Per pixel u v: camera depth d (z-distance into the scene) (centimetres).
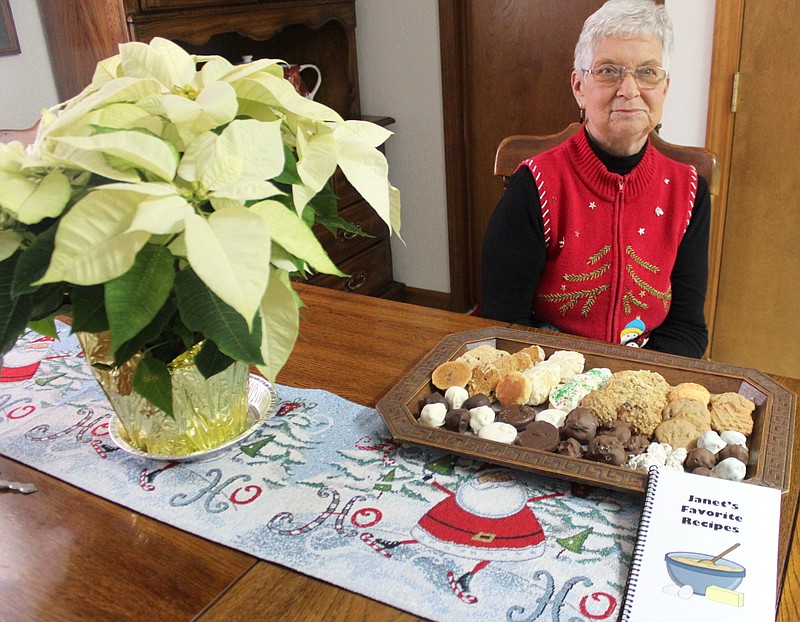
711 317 241
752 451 88
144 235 64
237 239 63
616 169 136
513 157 161
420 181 294
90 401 110
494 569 74
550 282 145
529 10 251
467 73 271
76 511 86
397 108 286
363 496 86
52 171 68
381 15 273
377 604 70
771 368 238
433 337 123
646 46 125
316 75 279
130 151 64
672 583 69
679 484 79
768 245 223
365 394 107
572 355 106
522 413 94
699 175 144
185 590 73
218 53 251
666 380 103
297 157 82
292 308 77
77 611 71
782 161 212
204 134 69
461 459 92
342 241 276
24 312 70
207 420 92
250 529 81
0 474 93
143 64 78
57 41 205
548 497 84
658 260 141
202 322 69
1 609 72
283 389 109
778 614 67
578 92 141
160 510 85
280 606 71
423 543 78
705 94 216
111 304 65
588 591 70
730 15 203
